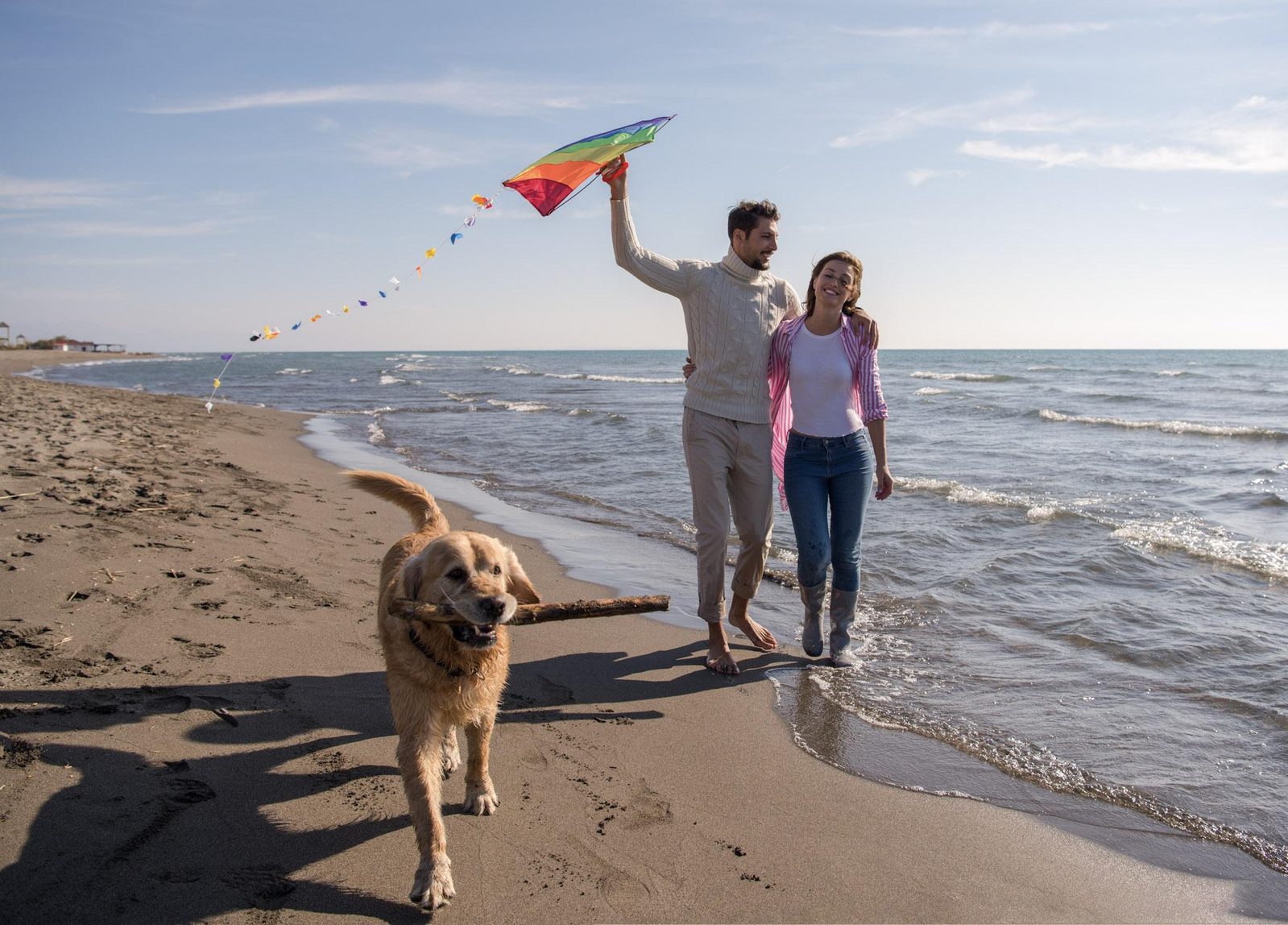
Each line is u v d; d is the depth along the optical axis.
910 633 5.38
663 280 4.59
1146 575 6.48
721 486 4.75
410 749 2.88
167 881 2.58
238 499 8.11
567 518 8.86
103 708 3.51
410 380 43.69
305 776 3.24
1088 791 3.47
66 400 18.22
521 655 4.96
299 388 35.75
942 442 14.75
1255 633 5.19
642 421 18.39
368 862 2.79
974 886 2.83
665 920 2.60
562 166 4.25
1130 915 2.70
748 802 3.34
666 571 6.86
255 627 4.64
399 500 4.38
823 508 4.86
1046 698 4.39
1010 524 8.17
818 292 4.71
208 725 3.52
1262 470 11.37
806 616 5.03
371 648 4.56
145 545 5.81
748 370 4.71
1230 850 3.07
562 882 2.76
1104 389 30.05
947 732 4.00
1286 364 57.28
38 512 6.25
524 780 3.43
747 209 4.58
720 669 4.73
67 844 2.67
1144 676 4.62
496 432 16.97
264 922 2.46
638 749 3.77
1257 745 3.84
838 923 2.61
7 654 3.89
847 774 3.59
